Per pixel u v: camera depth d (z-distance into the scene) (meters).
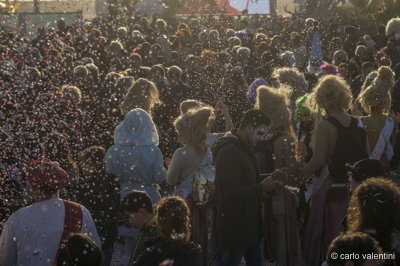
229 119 11.15
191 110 8.82
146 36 26.06
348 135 8.63
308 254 8.88
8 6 26.48
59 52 18.42
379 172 7.49
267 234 8.70
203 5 37.38
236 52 19.30
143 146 9.33
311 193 9.12
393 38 23.11
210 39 23.69
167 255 6.26
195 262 6.31
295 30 31.77
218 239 8.12
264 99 8.74
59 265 5.73
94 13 35.16
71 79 14.44
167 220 6.29
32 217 7.00
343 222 7.37
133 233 9.16
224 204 8.01
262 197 8.66
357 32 27.89
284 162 8.68
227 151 7.90
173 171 8.74
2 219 9.23
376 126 9.79
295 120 10.37
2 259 7.05
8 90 11.80
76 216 7.11
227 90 14.02
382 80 9.81
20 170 9.42
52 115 11.56
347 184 8.67
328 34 28.91
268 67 17.72
